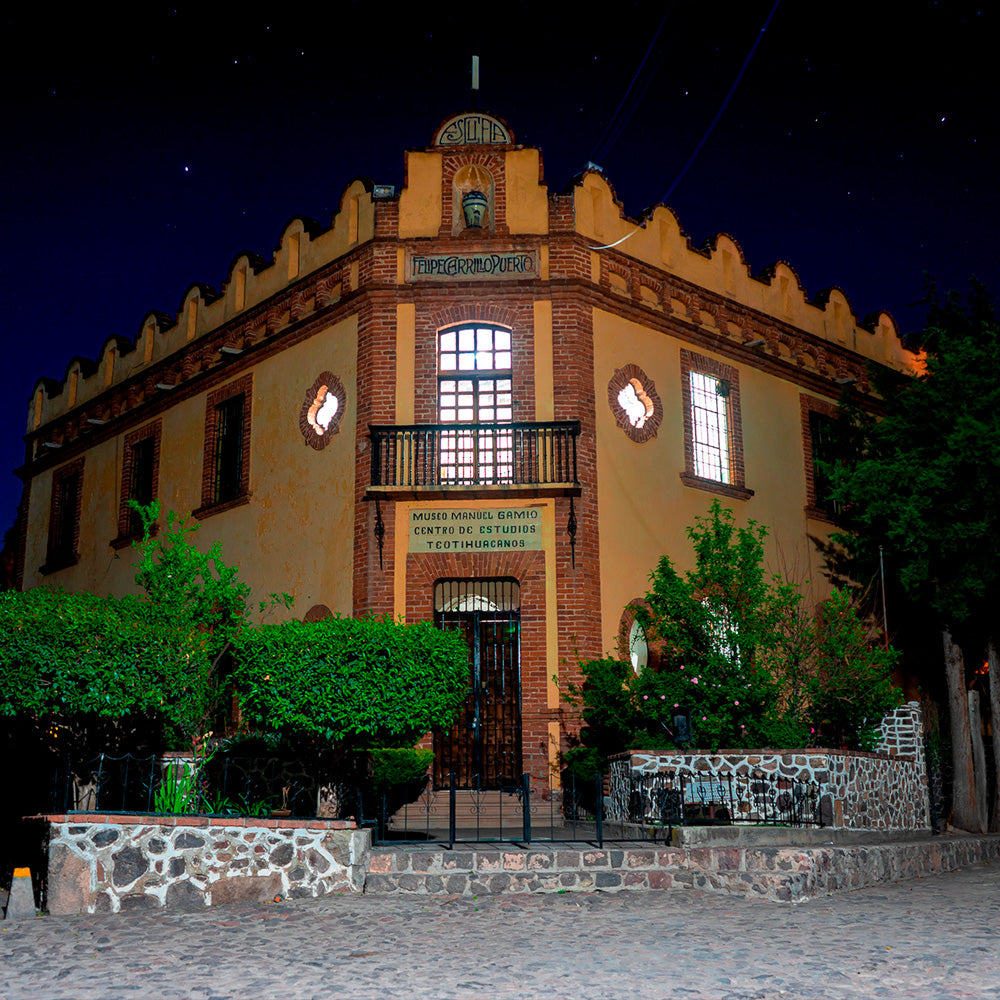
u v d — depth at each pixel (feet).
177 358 71.41
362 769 42.68
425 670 37.09
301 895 32.83
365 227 59.47
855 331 75.51
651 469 58.85
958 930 27.45
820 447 70.64
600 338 57.88
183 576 49.88
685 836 36.06
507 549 53.88
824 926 28.30
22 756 43.55
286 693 36.35
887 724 54.34
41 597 37.78
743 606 49.26
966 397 57.31
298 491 59.72
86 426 79.71
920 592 58.44
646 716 48.11
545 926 28.63
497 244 57.67
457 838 40.73
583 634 52.75
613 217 60.59
